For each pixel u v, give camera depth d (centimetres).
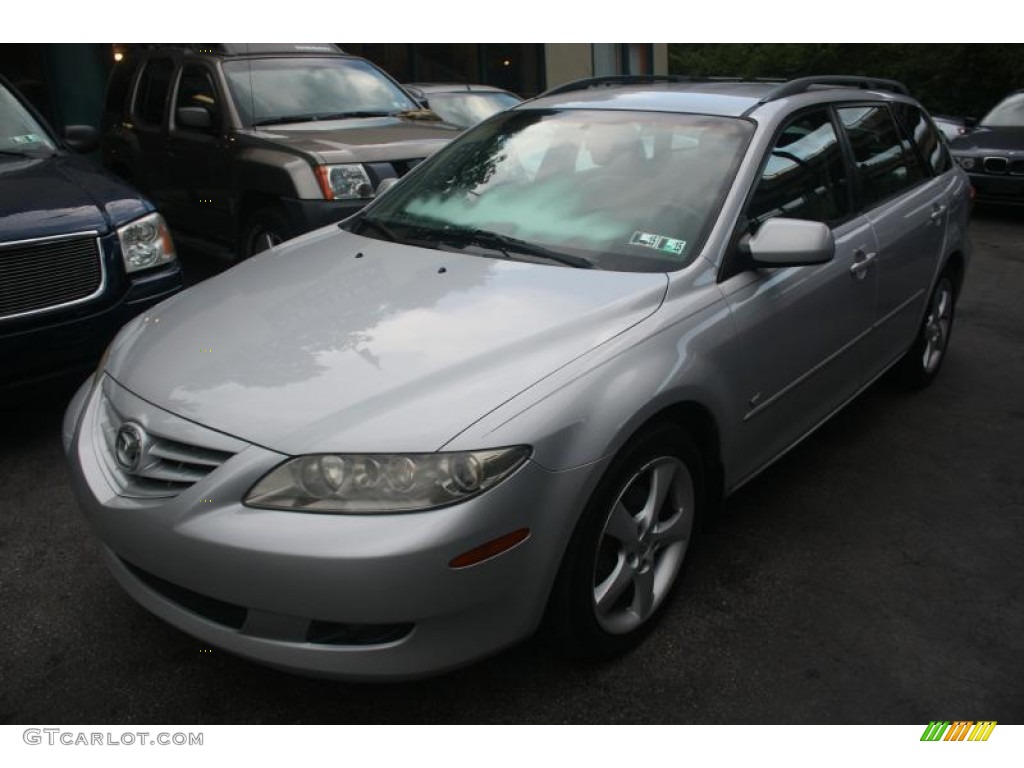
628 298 271
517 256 304
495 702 255
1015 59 2005
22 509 355
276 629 223
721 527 349
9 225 377
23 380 392
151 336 285
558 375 239
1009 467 404
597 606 255
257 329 269
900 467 403
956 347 577
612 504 247
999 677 268
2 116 499
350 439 219
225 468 223
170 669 266
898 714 252
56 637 279
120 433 248
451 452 217
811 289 331
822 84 402
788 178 337
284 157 564
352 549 210
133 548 236
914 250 424
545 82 1563
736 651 277
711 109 345
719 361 280
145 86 755
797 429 350
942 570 323
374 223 353
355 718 249
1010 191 1027
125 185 446
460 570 217
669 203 311
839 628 289
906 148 451
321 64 700
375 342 252
